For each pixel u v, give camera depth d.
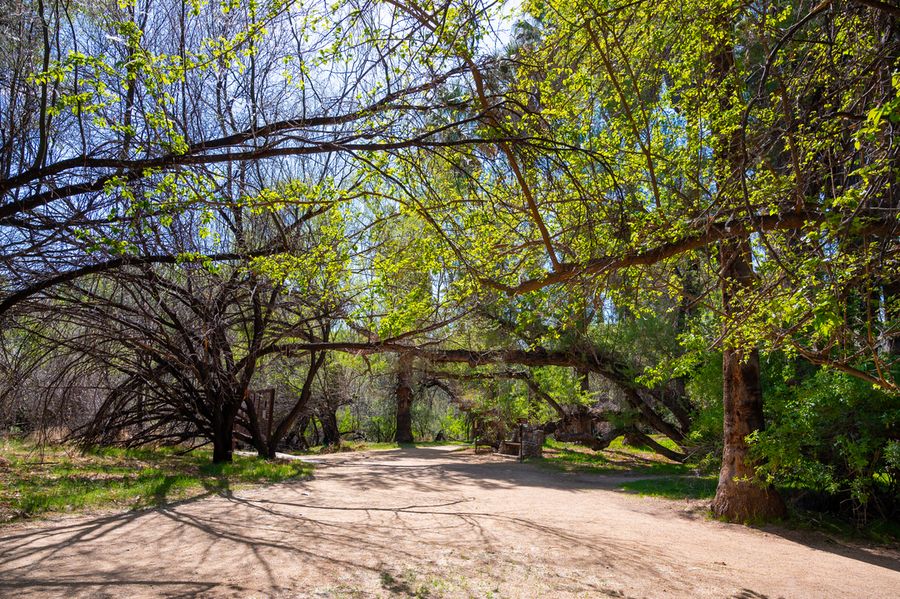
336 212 8.80
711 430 14.66
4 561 5.85
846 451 10.50
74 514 8.02
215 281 11.38
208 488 10.89
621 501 12.88
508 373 21.66
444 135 7.29
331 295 11.16
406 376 27.09
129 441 17.59
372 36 6.46
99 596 5.00
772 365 13.06
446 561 6.88
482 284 7.64
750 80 8.90
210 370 14.82
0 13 8.11
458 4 6.17
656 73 8.62
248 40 7.07
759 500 11.20
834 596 6.65
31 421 14.44
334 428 31.88
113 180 6.63
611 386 24.14
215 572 5.90
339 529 8.19
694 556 8.11
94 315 11.70
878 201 6.65
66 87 8.21
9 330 11.40
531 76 7.61
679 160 8.66
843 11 7.05
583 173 8.23
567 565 7.04
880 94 6.34
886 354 8.40
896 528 11.05
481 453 25.05
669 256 7.32
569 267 7.20
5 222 8.05
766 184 7.49
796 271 5.60
